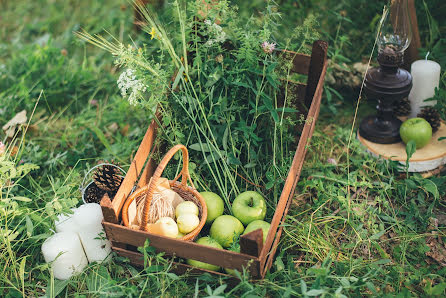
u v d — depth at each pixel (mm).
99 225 2699
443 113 3400
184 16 2852
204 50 2947
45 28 5016
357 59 4035
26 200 2656
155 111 3014
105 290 2607
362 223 2930
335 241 2879
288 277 2592
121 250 2664
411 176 3135
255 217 2787
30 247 2865
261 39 2918
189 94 3072
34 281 2711
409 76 3148
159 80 2789
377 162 3291
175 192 2816
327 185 3152
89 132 3730
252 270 2404
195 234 2607
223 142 2941
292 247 2855
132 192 2742
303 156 3086
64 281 2666
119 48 2764
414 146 3064
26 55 4355
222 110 2924
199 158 3139
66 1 5344
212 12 2891
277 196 3018
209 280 2514
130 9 4695
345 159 3424
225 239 2703
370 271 2498
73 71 4180
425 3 3908
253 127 2945
